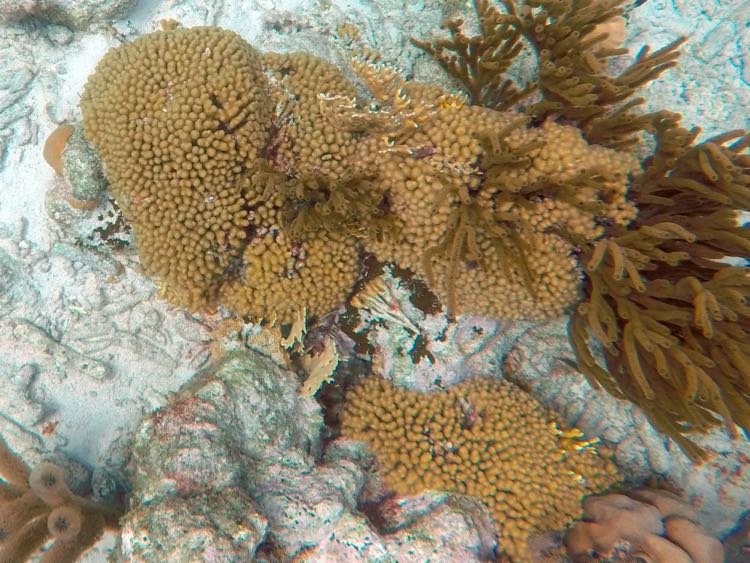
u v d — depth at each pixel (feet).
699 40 3.14
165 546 1.87
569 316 2.52
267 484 2.22
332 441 2.56
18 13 2.53
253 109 2.24
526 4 2.44
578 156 2.21
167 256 2.25
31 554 2.14
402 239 2.36
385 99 2.56
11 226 2.55
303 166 2.36
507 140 2.26
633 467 2.82
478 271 2.34
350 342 2.63
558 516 2.47
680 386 2.22
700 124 3.07
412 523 2.36
